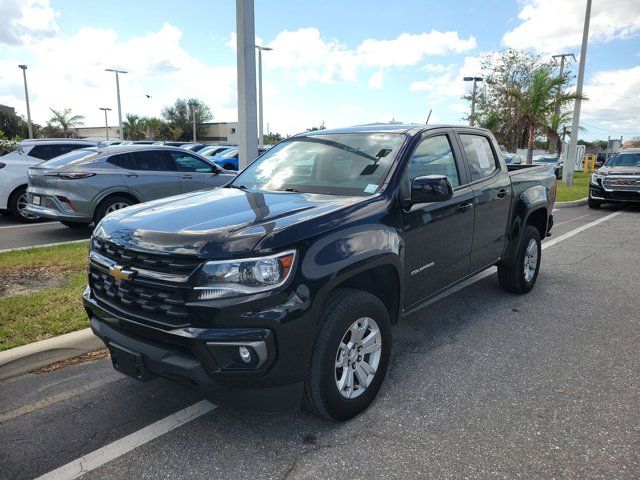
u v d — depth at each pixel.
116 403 3.27
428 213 3.64
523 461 2.64
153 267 2.62
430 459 2.67
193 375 2.49
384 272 3.22
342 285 3.02
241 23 7.54
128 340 2.74
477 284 6.02
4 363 3.61
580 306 5.22
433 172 3.88
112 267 2.78
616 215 12.85
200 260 2.49
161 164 9.03
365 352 3.09
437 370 3.72
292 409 2.68
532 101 20.72
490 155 4.87
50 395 3.37
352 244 2.87
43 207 8.27
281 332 2.49
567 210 14.05
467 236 4.23
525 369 3.74
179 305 2.53
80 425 3.02
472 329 4.55
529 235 5.39
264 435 2.90
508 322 4.74
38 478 2.55
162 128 62.22
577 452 2.72
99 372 3.70
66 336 3.92
